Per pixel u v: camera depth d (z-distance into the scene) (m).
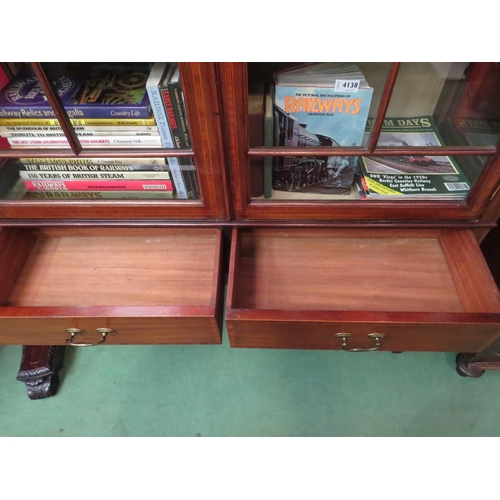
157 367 1.04
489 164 0.68
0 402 0.98
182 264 0.85
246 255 0.87
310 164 0.76
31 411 0.97
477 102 0.65
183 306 0.69
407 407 0.97
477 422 0.94
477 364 0.96
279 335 0.72
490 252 0.93
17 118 0.66
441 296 0.81
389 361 1.04
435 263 0.86
